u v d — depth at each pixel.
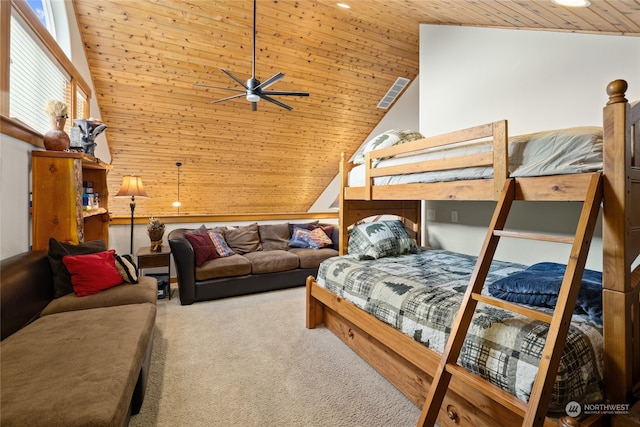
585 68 2.28
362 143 6.52
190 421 1.64
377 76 5.09
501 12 2.38
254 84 3.02
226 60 4.20
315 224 4.99
